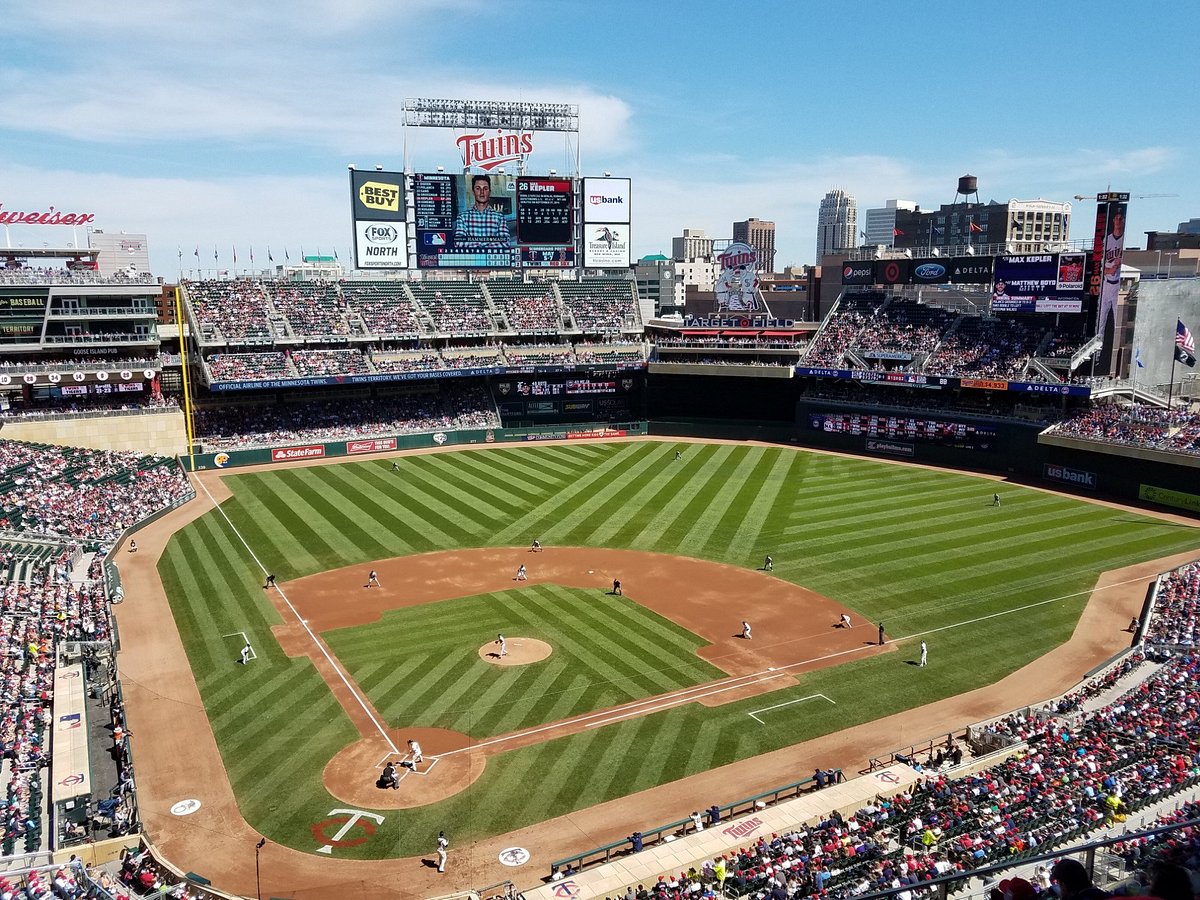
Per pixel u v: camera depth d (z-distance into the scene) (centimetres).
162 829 3023
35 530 5950
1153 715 3362
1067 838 2494
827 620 4781
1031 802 2808
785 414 10400
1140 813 2620
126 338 8588
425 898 2653
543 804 3144
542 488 7819
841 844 2662
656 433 10538
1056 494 7431
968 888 2231
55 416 8012
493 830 3003
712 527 6550
